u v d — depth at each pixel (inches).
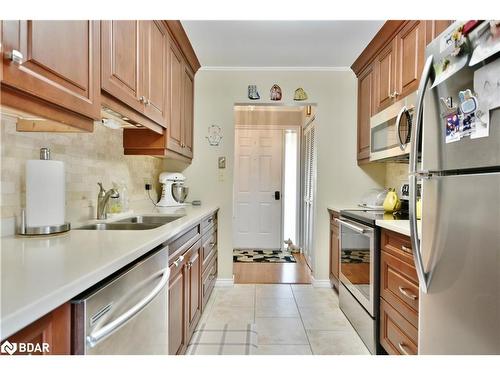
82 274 28.3
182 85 105.7
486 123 36.1
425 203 47.6
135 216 82.9
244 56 118.8
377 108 105.2
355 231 89.0
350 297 94.3
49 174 48.2
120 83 55.6
